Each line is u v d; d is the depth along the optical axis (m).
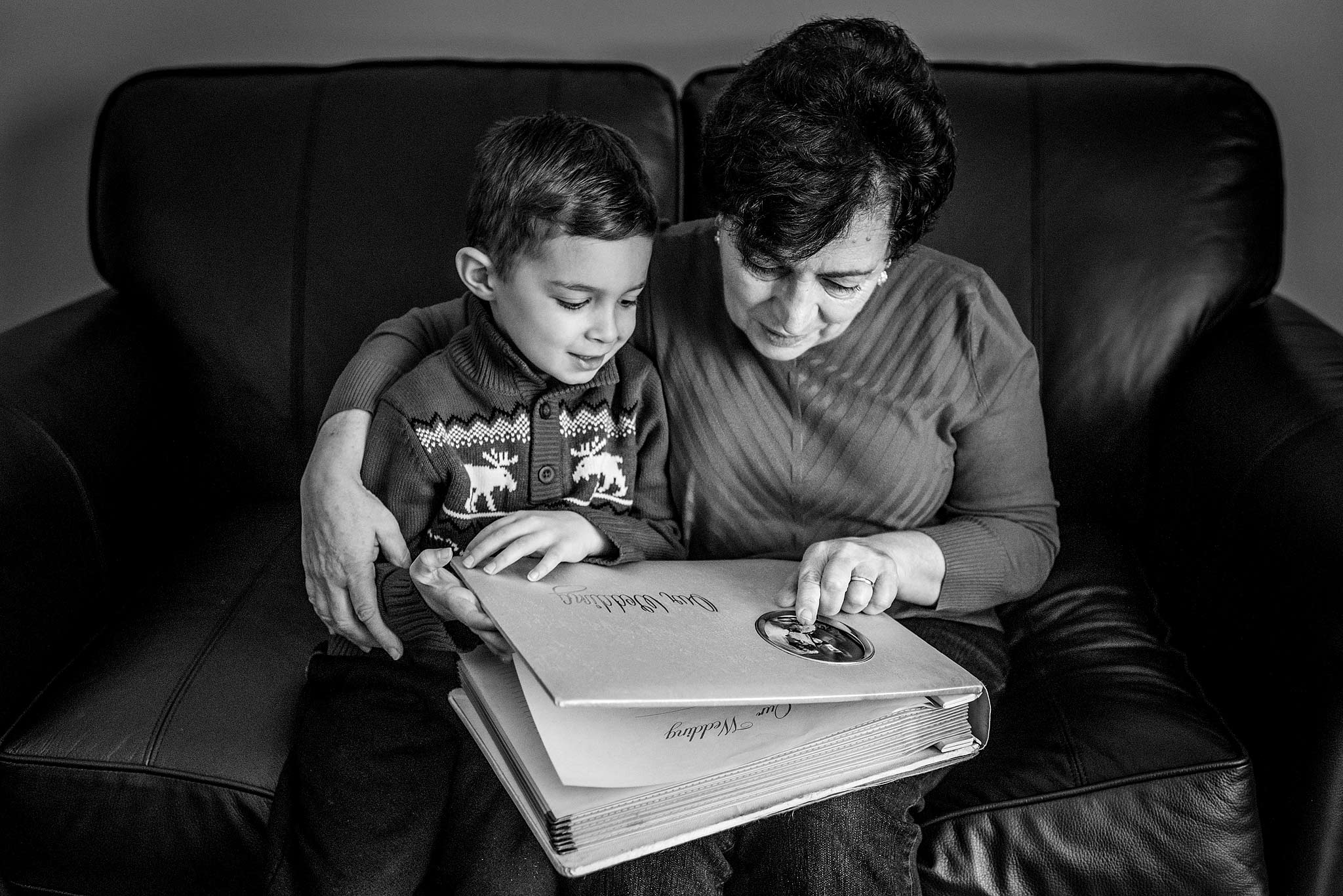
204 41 1.74
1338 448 1.10
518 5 1.70
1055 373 1.37
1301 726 1.01
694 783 0.81
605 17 1.70
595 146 1.00
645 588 0.95
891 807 0.97
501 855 0.95
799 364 1.11
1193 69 1.44
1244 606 1.12
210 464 1.44
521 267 1.01
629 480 1.15
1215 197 1.38
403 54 1.73
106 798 1.05
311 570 1.05
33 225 1.83
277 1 1.71
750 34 1.70
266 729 1.08
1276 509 1.10
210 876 1.08
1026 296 1.37
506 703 0.85
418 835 0.97
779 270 0.93
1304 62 1.67
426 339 1.21
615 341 1.05
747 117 0.90
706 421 1.13
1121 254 1.36
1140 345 1.36
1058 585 1.28
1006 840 1.01
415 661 1.05
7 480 1.10
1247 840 1.01
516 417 1.10
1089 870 1.02
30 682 1.12
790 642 0.88
